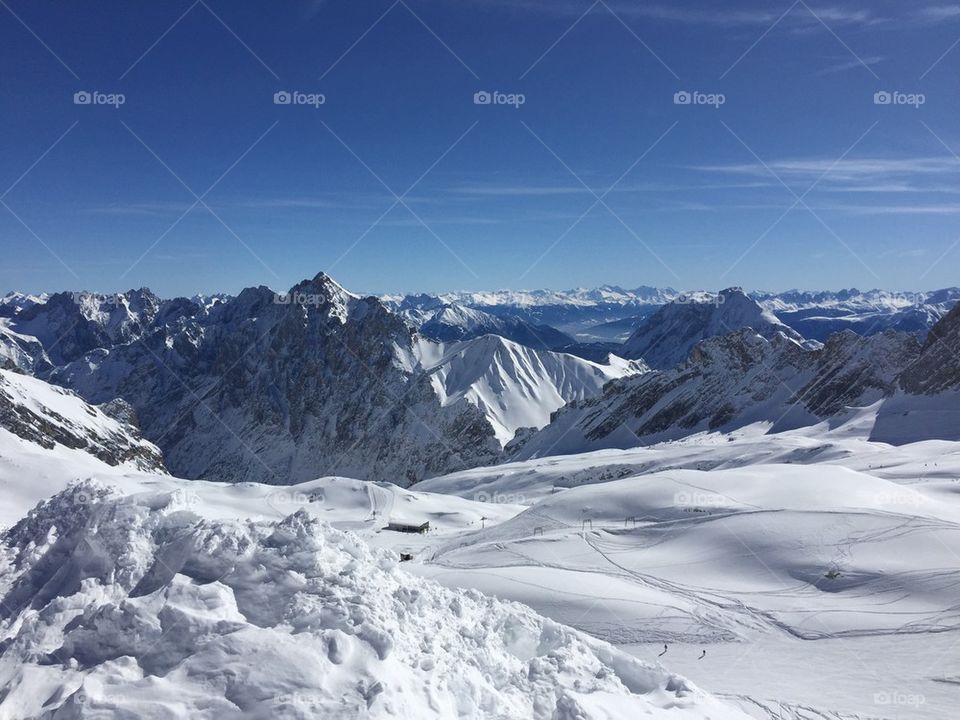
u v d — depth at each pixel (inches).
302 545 781.3
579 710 666.8
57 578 892.6
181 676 598.5
